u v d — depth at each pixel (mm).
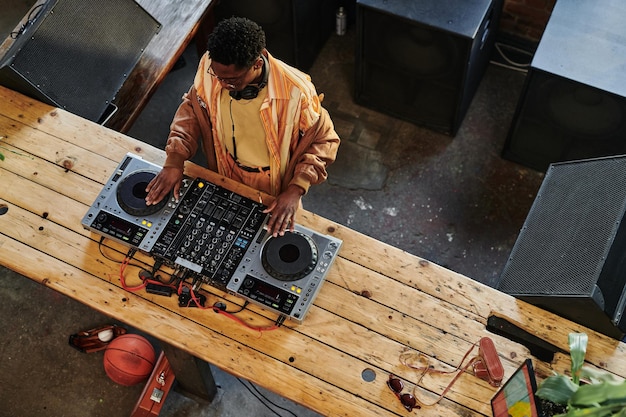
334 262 2326
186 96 2391
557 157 3879
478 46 3697
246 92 2154
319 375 2148
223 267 2230
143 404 3211
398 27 3627
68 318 3580
